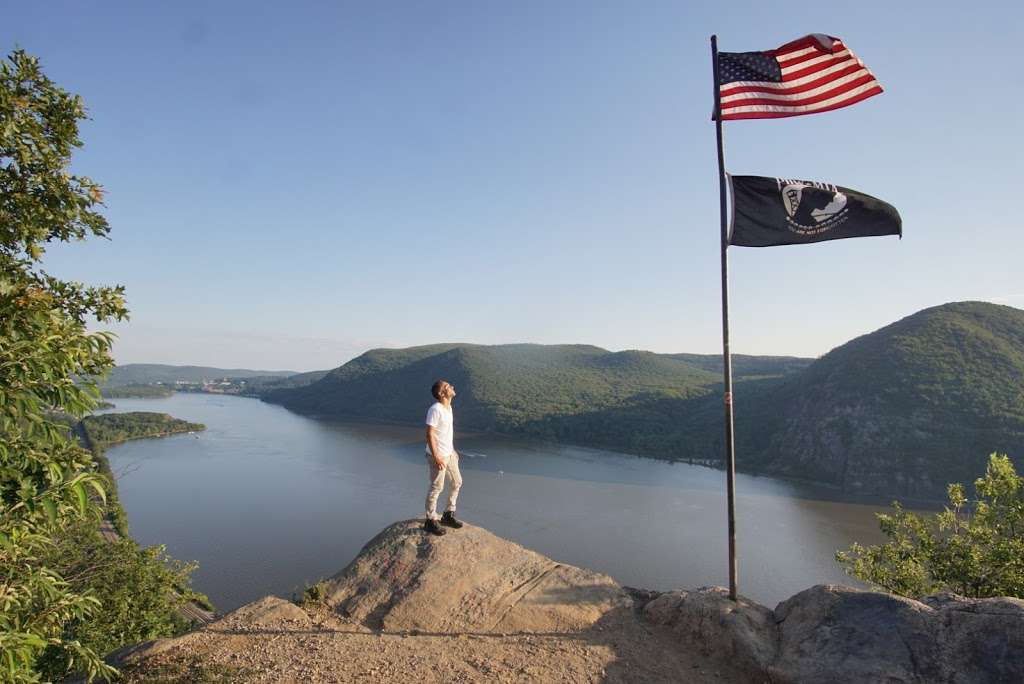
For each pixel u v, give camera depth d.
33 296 4.30
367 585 6.77
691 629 6.17
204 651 5.51
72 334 4.33
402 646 5.82
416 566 6.93
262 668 5.27
